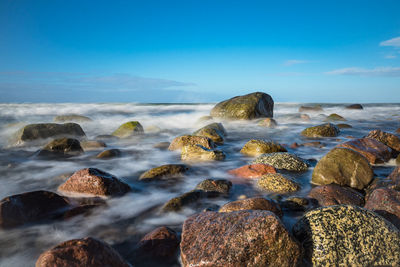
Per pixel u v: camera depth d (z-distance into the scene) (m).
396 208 3.77
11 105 24.48
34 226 3.82
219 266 2.79
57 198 4.28
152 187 5.47
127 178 6.07
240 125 15.01
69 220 4.02
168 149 8.73
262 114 16.75
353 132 13.22
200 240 3.08
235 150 8.97
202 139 8.31
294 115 20.42
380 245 2.97
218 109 16.89
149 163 7.35
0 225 3.65
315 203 4.56
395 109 26.64
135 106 27.14
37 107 23.03
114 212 4.34
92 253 2.69
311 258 2.99
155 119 17.77
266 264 2.83
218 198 4.89
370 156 6.84
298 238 3.22
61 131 9.93
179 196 4.63
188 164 7.13
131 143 10.16
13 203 3.87
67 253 2.64
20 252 3.29
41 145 9.32
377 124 16.77
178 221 4.11
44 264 2.56
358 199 4.62
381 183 5.09
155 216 4.24
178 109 24.92
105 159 7.64
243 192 5.15
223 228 3.10
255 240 2.87
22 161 7.40
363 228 3.07
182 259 3.04
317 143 9.44
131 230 3.83
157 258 3.16
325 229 3.09
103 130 13.78
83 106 25.59
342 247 2.96
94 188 4.71
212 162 7.30
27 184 5.73
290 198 4.60
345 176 5.43
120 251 3.34
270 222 2.95
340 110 25.62
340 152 5.75
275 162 6.61
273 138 11.62
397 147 8.12
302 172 6.39
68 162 7.32
